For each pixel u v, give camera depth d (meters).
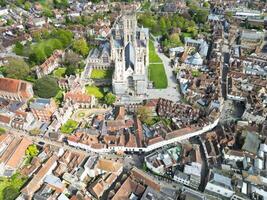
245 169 147.00
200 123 174.75
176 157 156.50
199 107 193.00
